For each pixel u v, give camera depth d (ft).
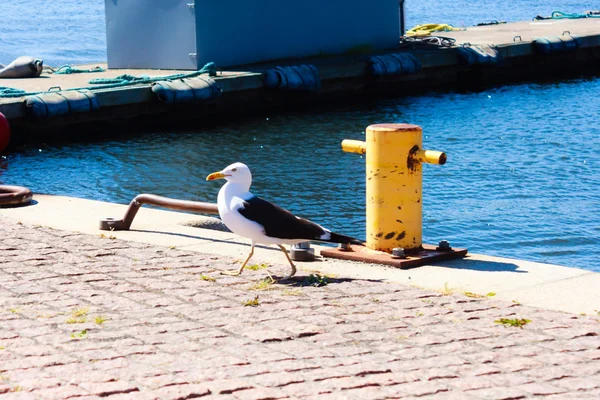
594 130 86.89
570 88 120.06
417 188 30.35
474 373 19.13
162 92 90.38
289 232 27.17
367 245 31.30
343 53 118.93
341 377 18.76
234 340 21.34
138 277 27.73
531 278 27.66
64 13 287.28
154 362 19.69
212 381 18.45
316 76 103.60
